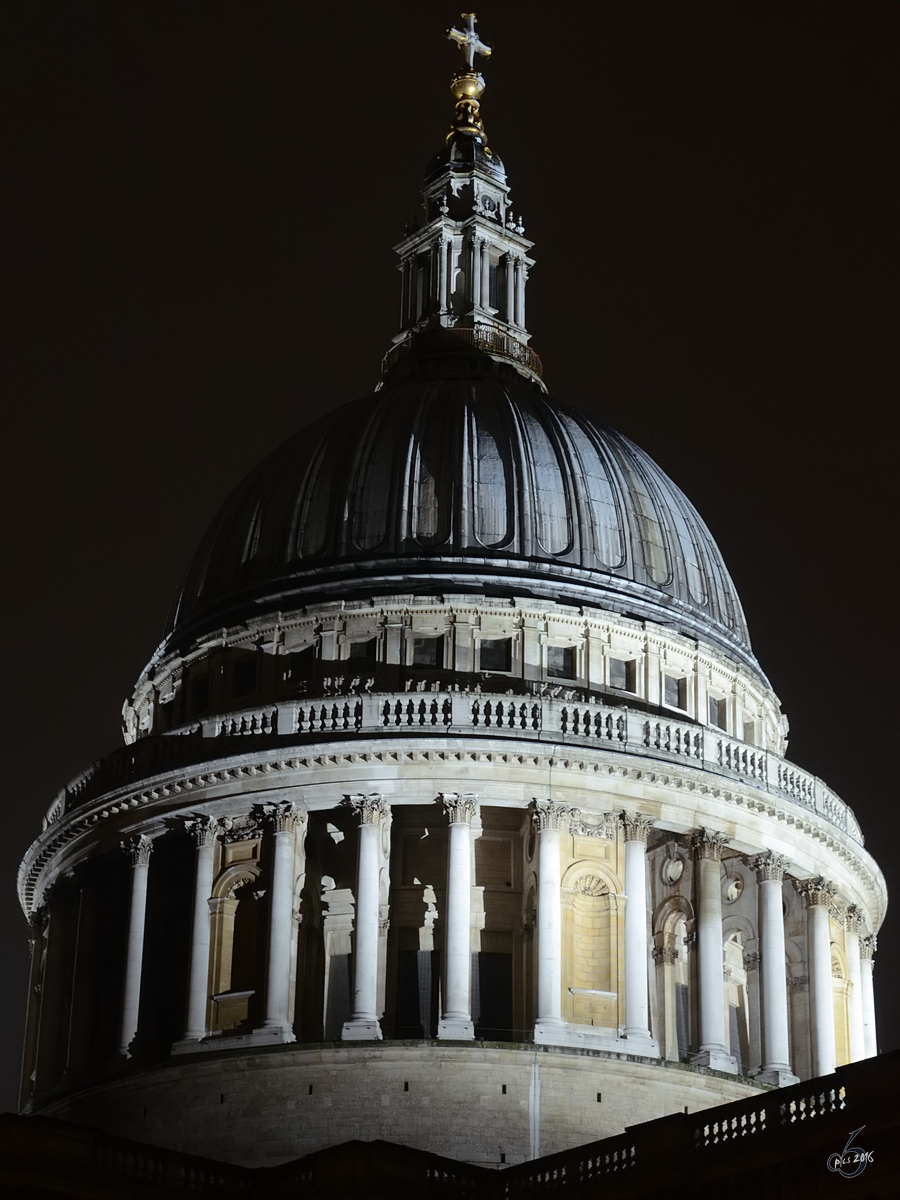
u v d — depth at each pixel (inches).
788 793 3676.2
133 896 3617.1
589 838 3513.8
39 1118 2751.0
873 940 3959.2
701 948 3523.6
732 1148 2571.4
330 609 3718.0
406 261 4387.3
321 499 3875.5
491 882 3528.5
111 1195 2765.7
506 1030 3440.0
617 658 3745.1
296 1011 3474.4
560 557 3786.9
